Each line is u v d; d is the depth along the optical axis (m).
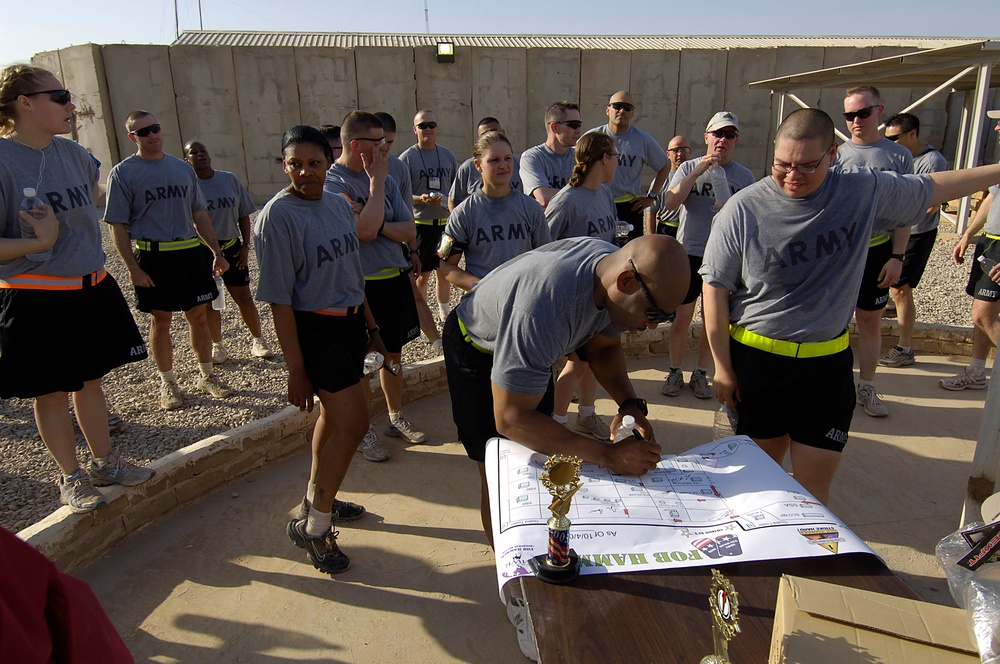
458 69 15.04
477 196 3.94
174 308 4.70
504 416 2.06
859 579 1.46
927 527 3.57
